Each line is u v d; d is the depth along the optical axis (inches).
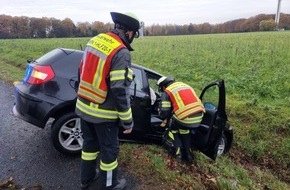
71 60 176.4
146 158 174.7
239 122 268.4
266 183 187.6
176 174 161.5
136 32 121.0
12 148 183.5
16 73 439.8
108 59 113.0
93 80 117.0
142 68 200.7
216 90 308.5
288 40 1077.8
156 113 213.8
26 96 168.1
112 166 128.3
